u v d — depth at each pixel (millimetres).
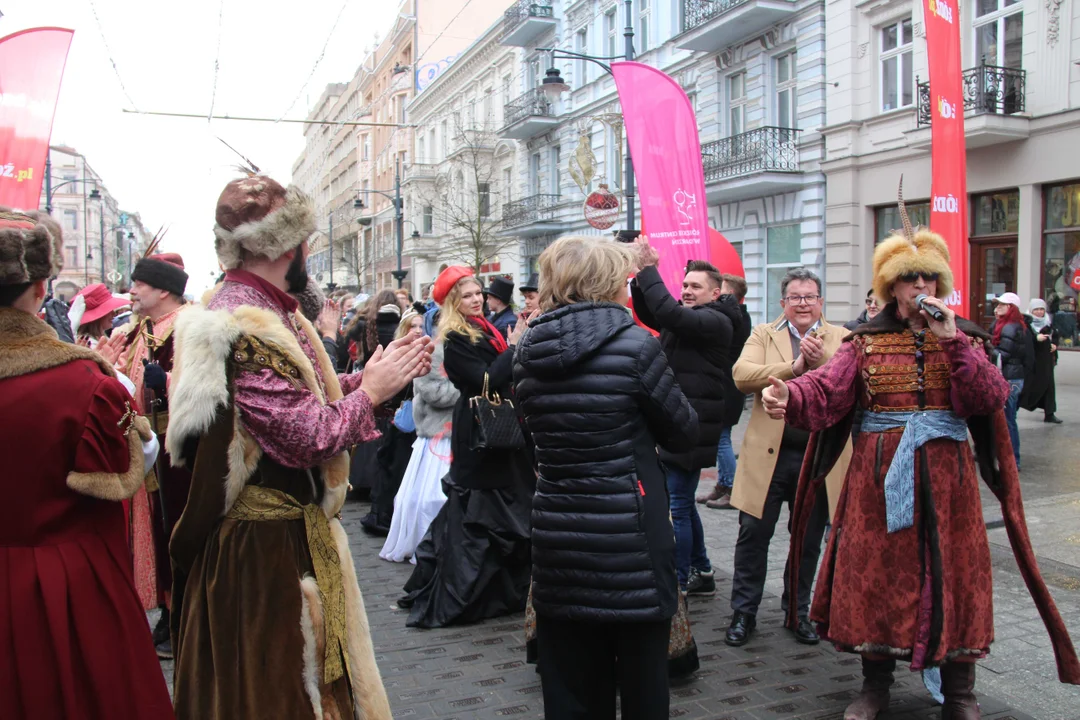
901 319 3324
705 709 3420
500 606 4605
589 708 2719
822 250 16969
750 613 4117
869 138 15891
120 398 2178
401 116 43000
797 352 4266
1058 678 3562
